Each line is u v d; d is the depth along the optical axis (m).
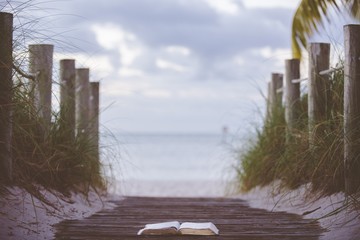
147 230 4.32
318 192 5.52
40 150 5.04
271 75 8.02
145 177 23.33
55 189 5.58
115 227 4.66
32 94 5.19
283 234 4.39
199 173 26.45
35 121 5.19
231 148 8.22
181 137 76.38
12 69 4.72
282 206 5.85
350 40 4.98
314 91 6.14
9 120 4.66
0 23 4.61
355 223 4.36
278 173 6.87
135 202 6.62
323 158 5.45
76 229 4.55
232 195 8.02
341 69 5.51
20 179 4.90
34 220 4.48
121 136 6.99
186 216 5.35
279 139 7.18
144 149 48.62
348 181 4.92
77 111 7.49
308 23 7.90
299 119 6.71
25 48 4.91
